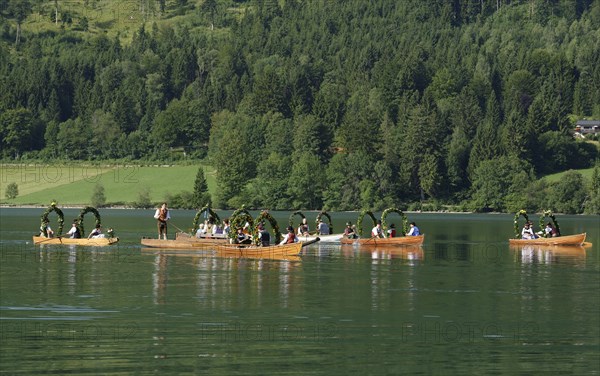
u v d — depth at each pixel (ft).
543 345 254.47
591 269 428.97
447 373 226.58
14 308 297.33
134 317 283.38
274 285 356.79
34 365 227.20
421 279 382.63
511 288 356.79
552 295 338.13
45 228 555.69
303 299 321.52
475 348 250.37
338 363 233.55
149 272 396.57
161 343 249.96
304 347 248.73
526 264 452.76
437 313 297.53
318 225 630.74
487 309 305.53
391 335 264.31
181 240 520.01
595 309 306.76
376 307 306.76
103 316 285.02
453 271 415.85
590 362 237.66
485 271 416.87
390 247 563.48
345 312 296.71
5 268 408.46
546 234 613.11
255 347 247.70
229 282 364.17
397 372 227.20
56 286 347.97
